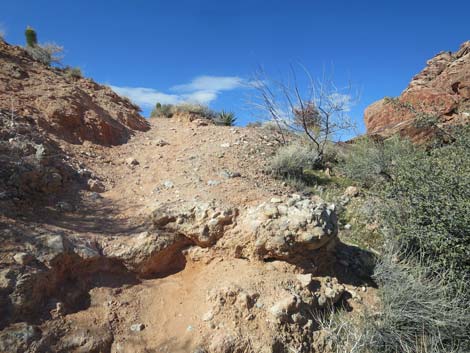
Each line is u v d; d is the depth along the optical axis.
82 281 3.76
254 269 4.14
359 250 4.97
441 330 3.87
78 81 10.10
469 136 5.61
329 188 7.24
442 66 10.28
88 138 7.11
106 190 5.51
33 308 3.26
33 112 6.61
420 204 4.61
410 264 4.54
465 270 4.24
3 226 3.72
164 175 6.13
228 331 3.46
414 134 8.30
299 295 3.91
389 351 3.69
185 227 4.39
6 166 4.53
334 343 3.68
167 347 3.39
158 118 12.19
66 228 4.18
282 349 3.48
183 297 3.94
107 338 3.35
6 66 8.01
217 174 6.13
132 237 4.30
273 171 7.05
